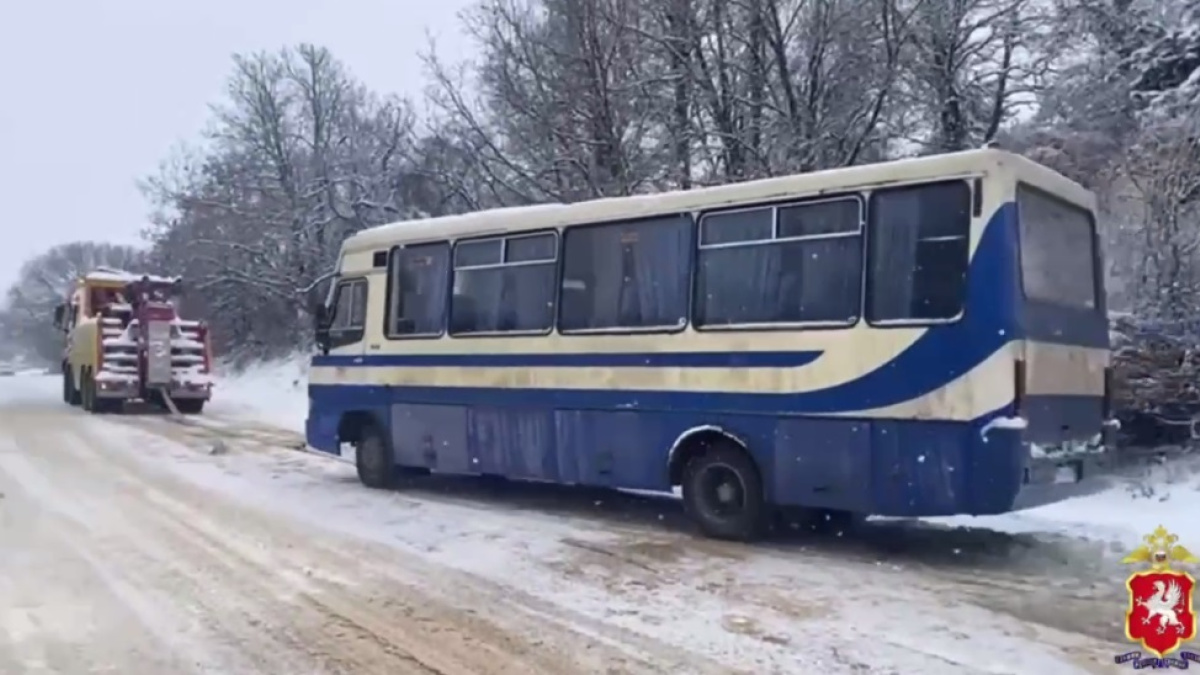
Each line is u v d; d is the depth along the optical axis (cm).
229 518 962
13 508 1016
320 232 3042
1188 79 1434
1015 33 1648
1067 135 1571
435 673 521
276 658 546
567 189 1784
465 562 771
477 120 2011
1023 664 529
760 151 1692
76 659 544
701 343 865
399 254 1139
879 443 757
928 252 742
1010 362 702
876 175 769
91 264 8238
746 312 841
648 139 1819
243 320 3422
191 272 3366
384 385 1138
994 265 710
